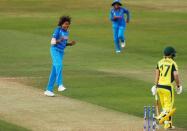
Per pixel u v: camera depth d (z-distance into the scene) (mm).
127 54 82312
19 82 62781
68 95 56531
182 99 55312
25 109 50750
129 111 50375
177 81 45719
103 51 84812
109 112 50000
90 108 51344
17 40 94438
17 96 55938
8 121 46438
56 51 56844
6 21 119312
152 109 42375
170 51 46031
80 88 59656
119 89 59312
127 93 57500
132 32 104625
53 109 50844
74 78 64812
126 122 46688
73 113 49500
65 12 135625
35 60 77375
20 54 81875
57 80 57500
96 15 130375
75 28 109875
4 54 81750
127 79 64562
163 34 102125
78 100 54438
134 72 69000
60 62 56969
